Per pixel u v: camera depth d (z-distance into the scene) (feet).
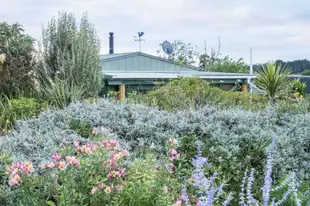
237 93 22.65
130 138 10.43
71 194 6.07
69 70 21.84
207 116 11.94
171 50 45.09
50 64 22.43
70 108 12.07
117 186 6.40
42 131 10.22
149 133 10.44
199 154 8.60
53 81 21.56
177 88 20.06
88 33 23.32
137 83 27.45
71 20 22.95
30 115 15.97
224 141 9.93
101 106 12.50
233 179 9.29
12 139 9.33
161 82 25.85
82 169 6.46
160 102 18.48
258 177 9.48
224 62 49.57
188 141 9.96
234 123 11.55
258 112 13.34
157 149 9.52
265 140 10.18
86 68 22.21
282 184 7.65
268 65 30.63
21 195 6.52
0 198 6.52
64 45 22.47
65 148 7.38
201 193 7.20
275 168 9.61
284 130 11.57
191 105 17.17
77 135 9.87
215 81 31.01
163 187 6.86
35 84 22.20
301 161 10.36
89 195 6.32
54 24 22.68
